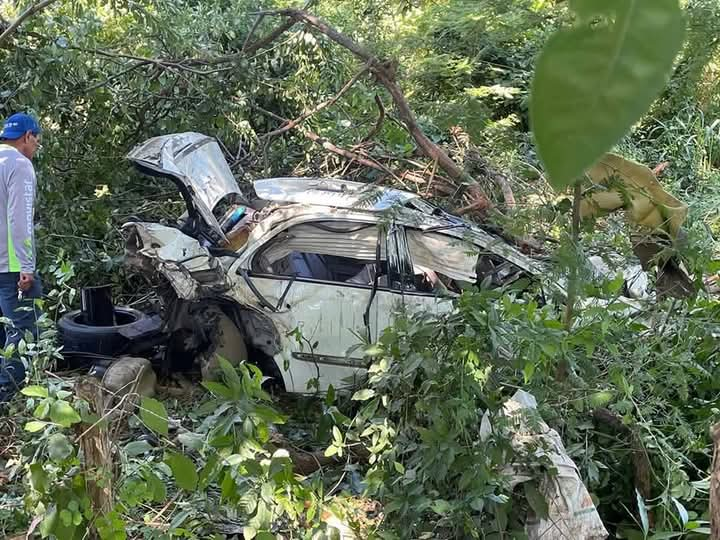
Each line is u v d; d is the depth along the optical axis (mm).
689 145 8820
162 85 6453
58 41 5590
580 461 3480
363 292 4836
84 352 5125
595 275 3959
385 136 6363
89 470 2615
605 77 284
